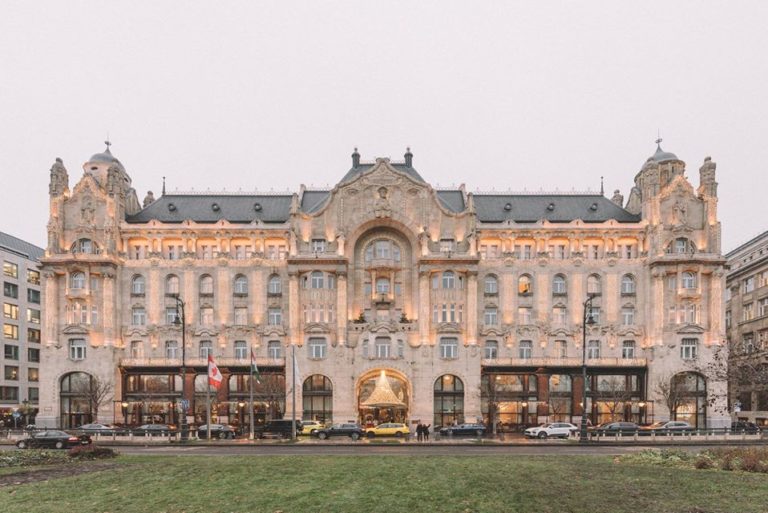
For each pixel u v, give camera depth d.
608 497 24.78
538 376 83.56
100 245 84.00
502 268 85.31
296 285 82.94
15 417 98.69
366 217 84.50
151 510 22.64
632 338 83.94
